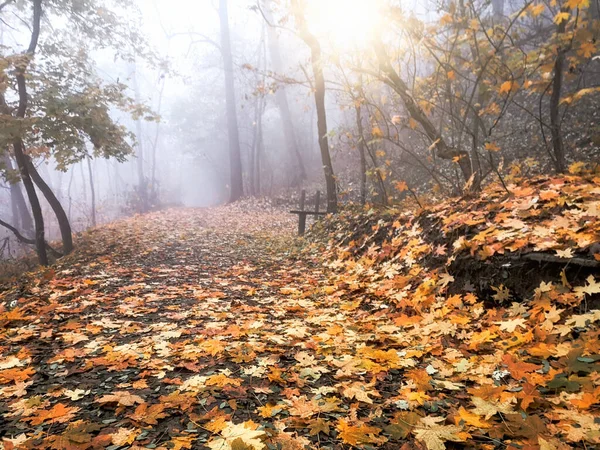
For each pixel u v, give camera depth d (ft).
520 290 12.14
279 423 7.51
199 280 21.76
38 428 7.60
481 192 19.31
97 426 7.48
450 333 11.42
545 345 9.10
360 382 9.14
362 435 6.98
